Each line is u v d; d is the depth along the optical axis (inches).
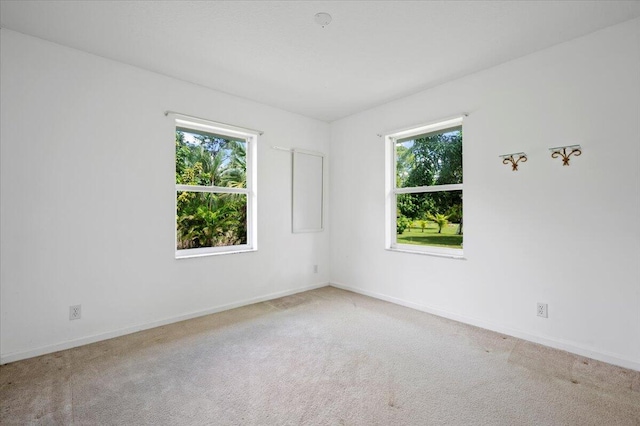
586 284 93.0
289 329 113.7
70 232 98.8
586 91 92.7
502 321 110.6
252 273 145.9
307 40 95.3
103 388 75.3
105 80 105.5
